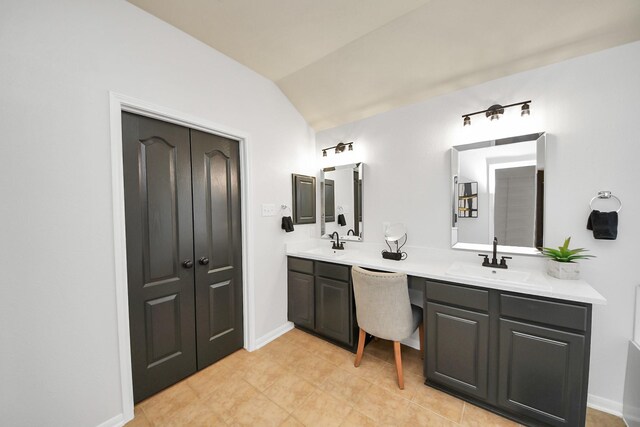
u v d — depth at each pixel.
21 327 1.12
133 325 1.53
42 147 1.16
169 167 1.70
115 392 1.40
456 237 2.03
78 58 1.26
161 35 1.59
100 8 1.34
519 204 1.77
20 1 1.11
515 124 1.77
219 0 1.45
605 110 1.49
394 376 1.83
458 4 1.47
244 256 2.17
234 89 2.04
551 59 1.61
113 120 1.37
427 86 2.05
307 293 2.39
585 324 1.21
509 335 1.39
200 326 1.89
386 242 2.41
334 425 1.41
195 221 1.85
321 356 2.09
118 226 1.39
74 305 1.26
